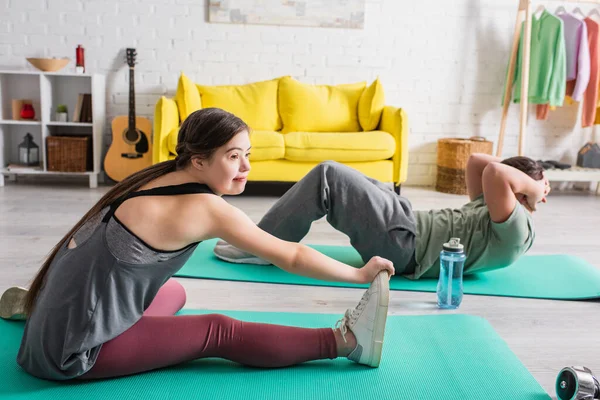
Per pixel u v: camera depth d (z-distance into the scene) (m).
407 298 2.13
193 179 1.36
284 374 1.50
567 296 2.18
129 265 1.29
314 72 4.85
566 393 1.40
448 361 1.59
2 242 2.75
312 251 1.44
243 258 2.46
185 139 1.33
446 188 4.71
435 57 4.91
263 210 3.80
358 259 2.63
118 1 4.61
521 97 4.60
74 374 1.37
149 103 4.76
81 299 1.29
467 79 4.96
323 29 4.79
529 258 2.70
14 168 4.42
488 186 2.12
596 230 3.45
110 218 1.29
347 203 2.18
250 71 4.80
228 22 4.71
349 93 4.66
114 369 1.41
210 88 4.54
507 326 1.91
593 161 4.86
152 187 1.33
